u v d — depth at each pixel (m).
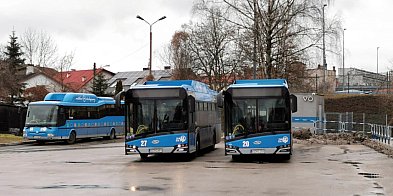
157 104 21.34
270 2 36.06
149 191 12.68
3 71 53.06
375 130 35.53
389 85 56.19
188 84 23.19
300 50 35.59
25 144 37.38
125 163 20.89
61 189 13.09
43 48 65.00
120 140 42.59
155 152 21.06
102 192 12.55
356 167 18.56
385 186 13.42
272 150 20.20
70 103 37.78
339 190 12.71
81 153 27.31
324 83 58.47
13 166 19.70
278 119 20.30
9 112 45.50
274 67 36.56
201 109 24.81
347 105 56.91
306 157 23.16
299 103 42.03
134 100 21.45
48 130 35.78
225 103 20.75
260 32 36.12
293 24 35.47
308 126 41.81
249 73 41.91
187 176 15.92
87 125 39.75
